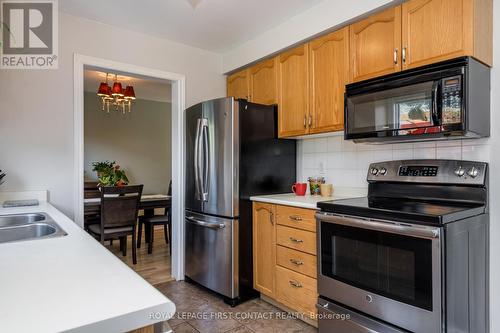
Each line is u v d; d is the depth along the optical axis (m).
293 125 2.63
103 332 0.53
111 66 2.68
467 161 1.79
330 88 2.32
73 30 2.51
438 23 1.71
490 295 1.72
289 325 2.18
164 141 6.52
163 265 3.53
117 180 4.18
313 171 2.84
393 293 1.57
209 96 3.29
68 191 2.47
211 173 2.65
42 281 0.71
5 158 2.25
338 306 1.85
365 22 2.09
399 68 1.89
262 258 2.53
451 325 1.42
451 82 1.58
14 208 1.92
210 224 2.62
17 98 2.29
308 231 2.13
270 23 2.65
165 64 2.99
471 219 1.59
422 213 1.48
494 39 1.73
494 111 1.73
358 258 1.74
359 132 2.01
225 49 3.24
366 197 2.26
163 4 2.33
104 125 5.81
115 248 4.27
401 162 2.09
